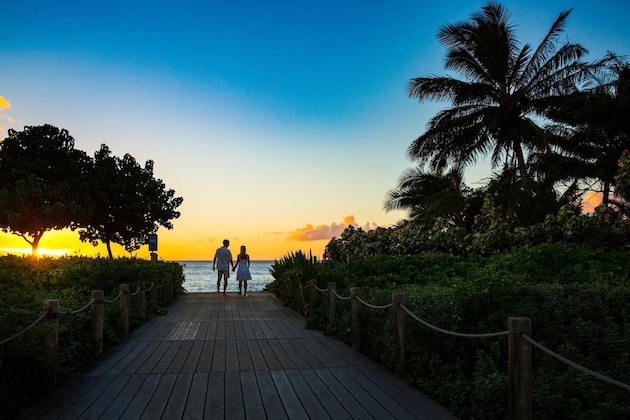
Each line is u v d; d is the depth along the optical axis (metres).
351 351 8.54
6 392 5.12
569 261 12.55
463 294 6.41
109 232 39.38
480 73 26.50
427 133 26.91
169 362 7.61
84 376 6.61
